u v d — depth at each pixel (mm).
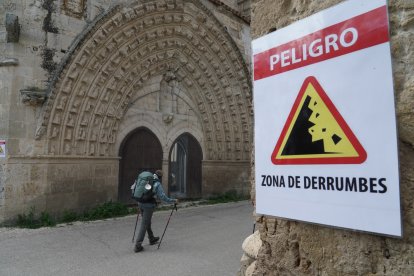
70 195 9883
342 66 1696
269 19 2273
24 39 9242
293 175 1917
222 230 8539
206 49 14523
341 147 1674
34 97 9102
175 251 6457
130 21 11484
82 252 6352
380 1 1572
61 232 8070
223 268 5434
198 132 14930
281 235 2072
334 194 1691
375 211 1523
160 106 13523
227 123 15391
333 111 1722
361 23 1637
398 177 1455
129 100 12117
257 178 2174
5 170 8734
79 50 10078
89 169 10523
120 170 11836
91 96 10570
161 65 13461
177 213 11297
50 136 9461
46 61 9562
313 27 1856
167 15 12727
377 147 1537
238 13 15625
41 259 5895
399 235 1432
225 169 15328
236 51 15328
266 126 2129
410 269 1452
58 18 9844
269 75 2135
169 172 13609
